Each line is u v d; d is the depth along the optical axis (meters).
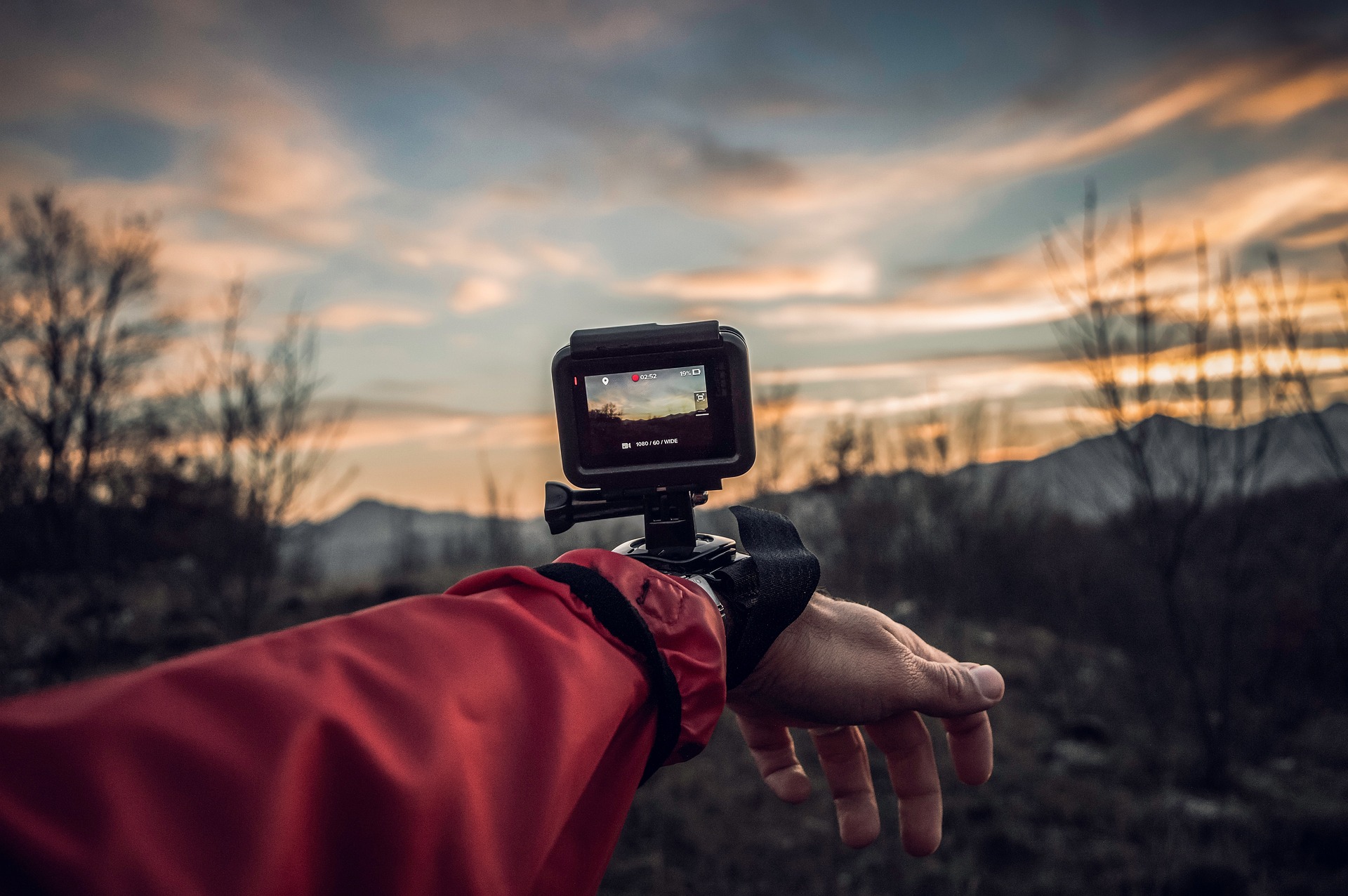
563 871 0.37
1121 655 8.19
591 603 0.43
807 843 4.50
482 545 13.29
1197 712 5.75
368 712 0.29
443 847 0.28
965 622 9.66
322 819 0.26
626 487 0.72
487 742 0.32
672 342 0.72
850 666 0.60
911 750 0.65
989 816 4.86
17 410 11.77
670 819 4.73
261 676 0.27
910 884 4.07
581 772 0.34
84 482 10.74
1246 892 3.96
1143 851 4.40
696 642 0.48
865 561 9.71
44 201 13.35
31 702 0.21
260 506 7.51
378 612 0.34
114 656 7.70
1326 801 5.05
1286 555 7.45
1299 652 6.94
